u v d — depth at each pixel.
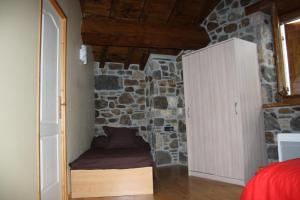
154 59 4.98
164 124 4.88
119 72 5.30
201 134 3.68
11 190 1.39
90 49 4.56
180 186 3.14
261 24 3.50
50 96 2.23
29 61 1.65
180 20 4.37
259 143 3.31
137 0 3.85
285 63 3.42
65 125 2.56
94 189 2.78
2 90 1.34
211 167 3.50
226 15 4.02
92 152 3.58
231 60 3.31
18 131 1.48
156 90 4.90
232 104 3.27
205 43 4.30
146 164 2.87
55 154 2.34
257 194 1.33
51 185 2.19
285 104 3.09
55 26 2.44
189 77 3.94
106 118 5.10
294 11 3.31
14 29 1.47
